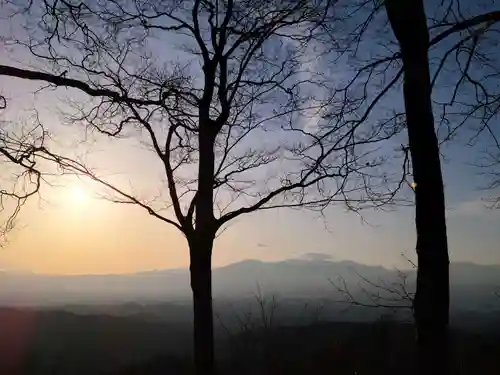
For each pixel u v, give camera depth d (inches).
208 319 301.0
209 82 315.9
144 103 314.7
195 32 316.5
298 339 430.0
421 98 176.6
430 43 178.4
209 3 314.0
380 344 354.6
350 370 366.9
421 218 172.4
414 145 175.6
